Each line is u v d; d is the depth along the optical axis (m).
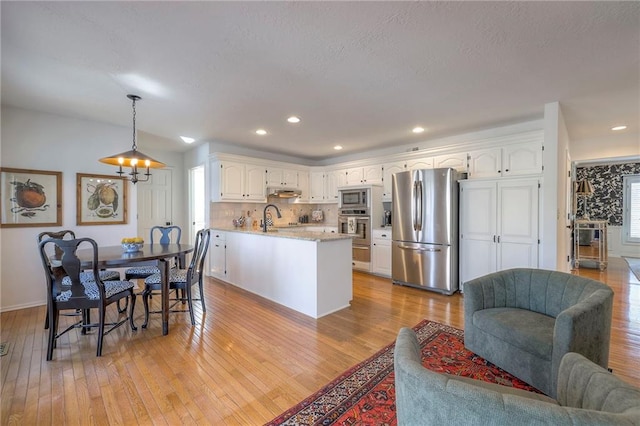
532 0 1.60
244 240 4.30
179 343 2.58
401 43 2.04
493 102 3.17
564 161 3.82
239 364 2.23
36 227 3.47
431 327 2.90
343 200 5.62
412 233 4.35
